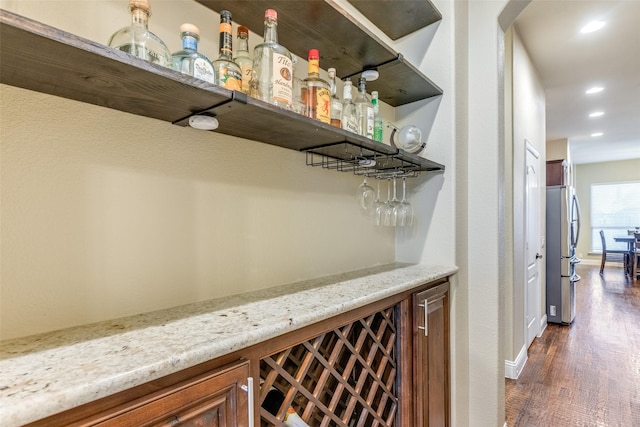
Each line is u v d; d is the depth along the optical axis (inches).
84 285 30.8
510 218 98.7
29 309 27.9
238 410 27.9
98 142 31.8
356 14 64.2
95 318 31.4
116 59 23.2
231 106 32.2
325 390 43.8
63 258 29.6
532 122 133.0
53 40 20.6
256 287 45.6
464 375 69.6
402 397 51.3
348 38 51.4
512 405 85.6
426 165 62.5
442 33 67.8
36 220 28.3
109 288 32.3
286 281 49.9
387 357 49.3
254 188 45.7
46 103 28.9
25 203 27.8
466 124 71.3
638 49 124.0
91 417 20.2
